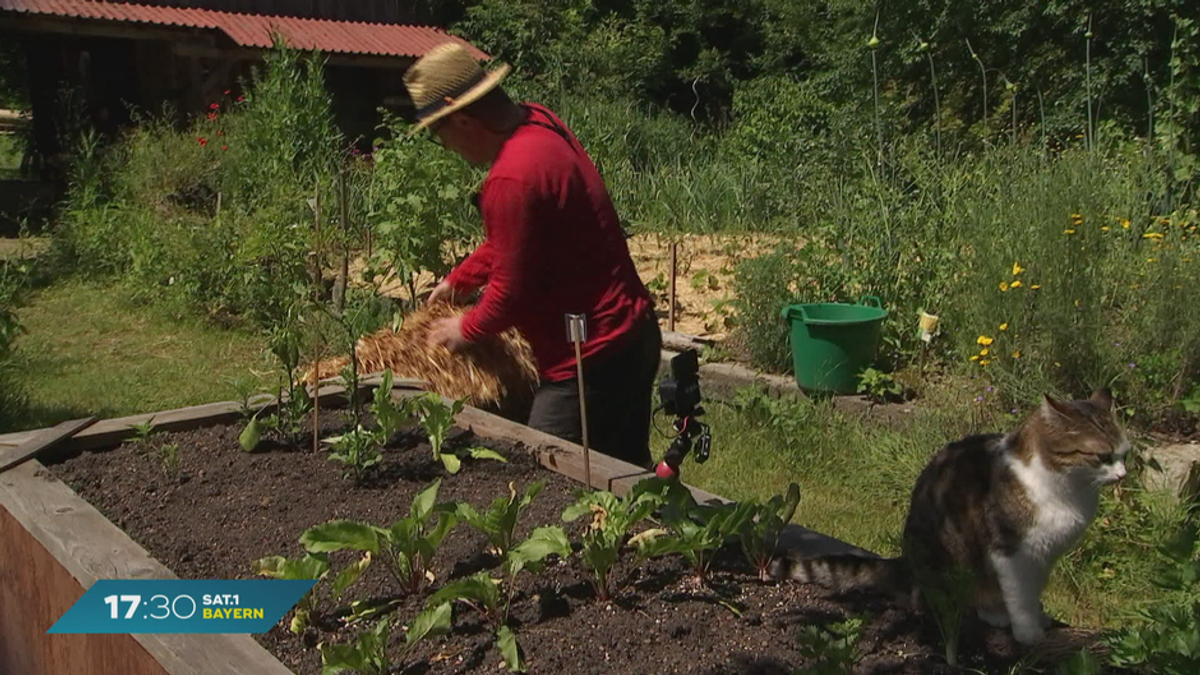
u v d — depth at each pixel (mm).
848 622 2223
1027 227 6172
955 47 14820
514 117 3570
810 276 7320
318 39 18203
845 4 17031
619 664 2328
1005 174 7301
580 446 3662
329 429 3951
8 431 6391
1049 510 2346
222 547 2953
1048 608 4199
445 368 5184
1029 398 5488
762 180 12219
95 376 7691
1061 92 13531
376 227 7867
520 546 2629
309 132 11836
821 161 12031
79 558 2754
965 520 2469
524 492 3314
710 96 24156
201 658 2252
